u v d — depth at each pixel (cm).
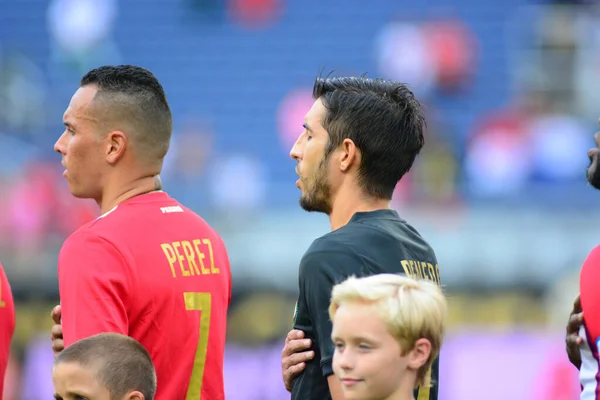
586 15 5409
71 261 1122
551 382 3111
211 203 4672
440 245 3556
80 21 5784
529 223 4066
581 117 5053
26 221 4109
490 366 3167
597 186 1183
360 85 1186
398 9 5903
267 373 3147
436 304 948
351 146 1148
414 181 4425
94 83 1212
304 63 5794
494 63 5519
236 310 3338
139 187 1213
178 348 1168
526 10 5716
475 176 4684
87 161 1202
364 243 1093
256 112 5588
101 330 1085
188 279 1184
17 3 5969
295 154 1195
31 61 5747
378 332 923
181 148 4791
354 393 926
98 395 1024
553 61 5341
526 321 3347
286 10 5997
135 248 1147
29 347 3316
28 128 5228
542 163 4706
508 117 5028
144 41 5938
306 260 1093
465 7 5788
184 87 5741
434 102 5350
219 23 5981
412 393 957
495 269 3478
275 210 4581
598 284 1098
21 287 3497
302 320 1119
